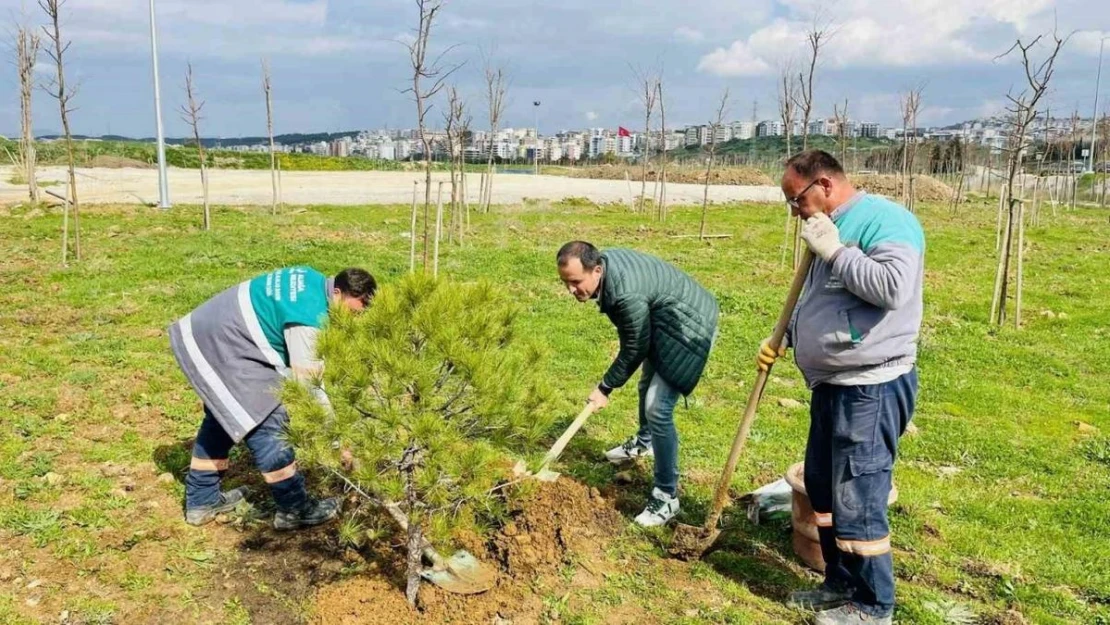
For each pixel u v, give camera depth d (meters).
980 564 4.32
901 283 3.08
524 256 13.14
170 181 26.44
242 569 4.11
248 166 41.91
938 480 5.48
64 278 10.55
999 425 6.59
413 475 3.60
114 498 4.73
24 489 4.78
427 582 3.93
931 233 19.67
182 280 10.67
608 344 8.53
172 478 5.04
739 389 7.32
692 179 39.75
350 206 20.70
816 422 3.68
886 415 3.41
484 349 3.60
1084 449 6.04
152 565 4.12
